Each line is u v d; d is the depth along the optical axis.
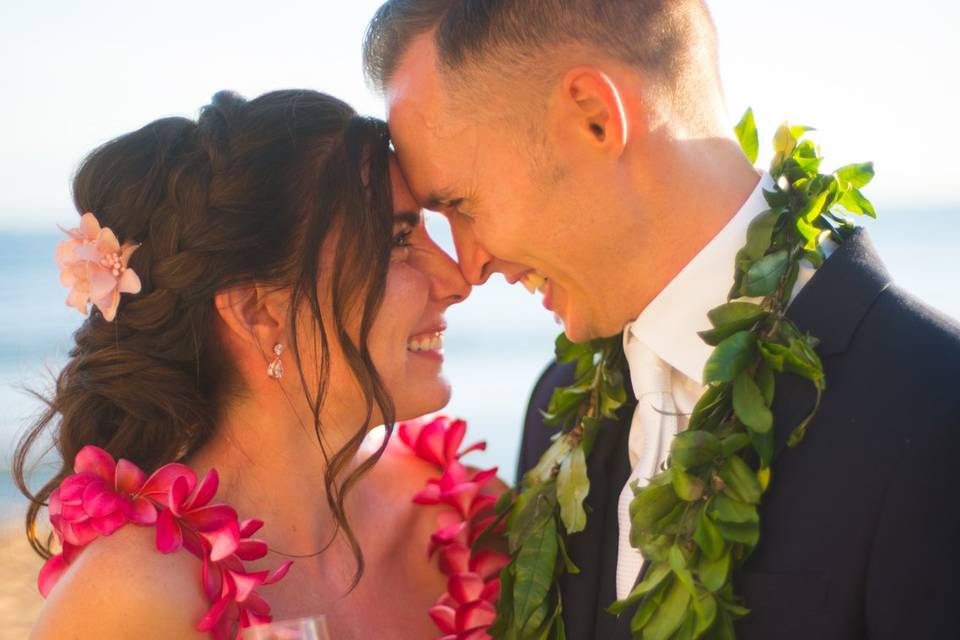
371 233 1.89
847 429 1.69
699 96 1.88
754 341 1.75
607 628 1.92
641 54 1.82
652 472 1.87
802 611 1.67
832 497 1.67
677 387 1.93
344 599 2.02
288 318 1.91
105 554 1.72
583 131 1.81
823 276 1.81
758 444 1.70
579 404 2.16
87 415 1.95
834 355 1.75
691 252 1.86
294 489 1.97
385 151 1.95
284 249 1.88
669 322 1.89
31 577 5.57
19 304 9.34
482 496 2.28
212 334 1.91
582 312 1.99
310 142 1.91
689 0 1.89
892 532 1.62
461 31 1.85
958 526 1.60
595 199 1.84
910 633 1.61
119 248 1.88
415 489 2.25
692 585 1.61
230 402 1.94
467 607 2.05
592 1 1.81
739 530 1.68
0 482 6.19
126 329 1.91
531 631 1.95
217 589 1.74
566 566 1.99
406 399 2.02
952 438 1.62
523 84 1.82
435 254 2.04
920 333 1.72
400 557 2.15
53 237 10.82
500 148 1.86
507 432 8.73
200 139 1.90
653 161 1.83
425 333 2.06
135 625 1.68
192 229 1.85
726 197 1.86
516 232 1.90
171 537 1.71
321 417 1.96
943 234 13.94
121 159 1.90
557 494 2.00
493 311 11.34
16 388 2.15
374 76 2.01
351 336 1.92
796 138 1.94
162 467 1.79
